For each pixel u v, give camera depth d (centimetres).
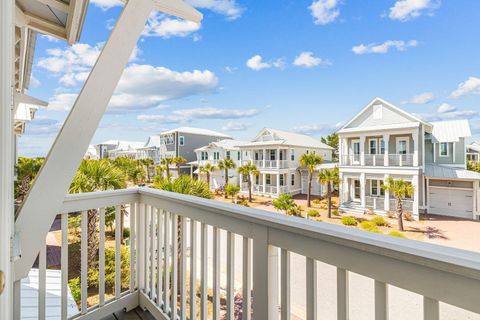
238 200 1268
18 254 110
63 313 165
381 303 80
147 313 196
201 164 2209
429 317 71
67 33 240
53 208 135
